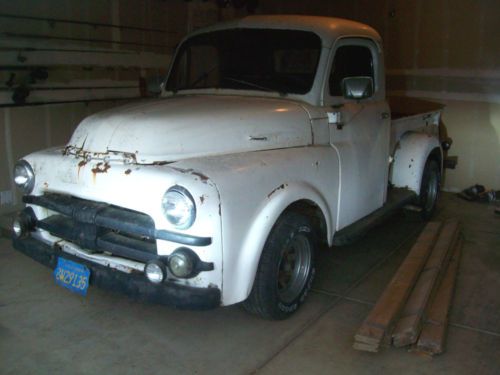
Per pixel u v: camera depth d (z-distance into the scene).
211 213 2.63
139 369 2.80
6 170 5.10
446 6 6.84
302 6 7.91
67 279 3.03
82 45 5.62
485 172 6.92
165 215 2.65
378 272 4.20
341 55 3.96
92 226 2.92
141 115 3.12
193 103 3.45
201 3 6.96
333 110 3.79
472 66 6.79
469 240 5.00
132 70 6.24
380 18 7.39
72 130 5.66
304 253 3.44
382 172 4.50
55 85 5.39
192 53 4.30
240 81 3.99
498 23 6.51
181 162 2.86
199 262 2.65
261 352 2.98
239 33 4.10
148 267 2.69
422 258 4.08
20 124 5.15
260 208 2.92
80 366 2.82
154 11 6.42
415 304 3.29
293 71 3.82
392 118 5.70
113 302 3.55
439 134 6.38
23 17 4.99
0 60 4.84
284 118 3.43
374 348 2.92
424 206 5.45
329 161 3.62
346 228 3.99
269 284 3.06
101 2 5.77
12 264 4.17
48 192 3.23
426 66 7.15
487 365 2.89
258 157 3.10
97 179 2.91
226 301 2.78
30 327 3.21
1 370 2.76
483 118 6.82
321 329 3.25
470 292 3.83
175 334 3.16
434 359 2.94
